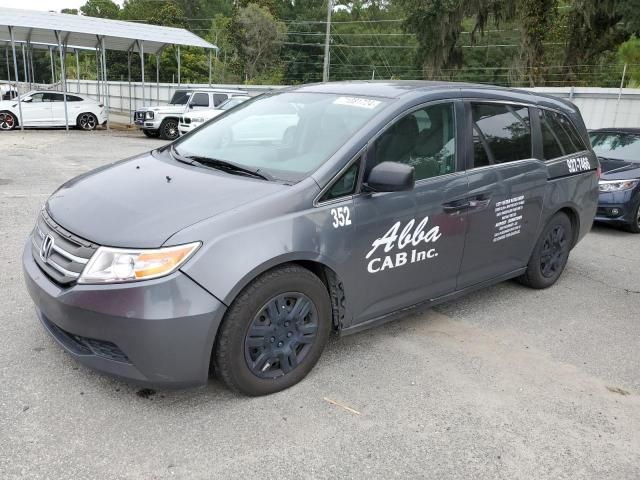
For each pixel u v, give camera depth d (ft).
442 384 11.18
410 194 11.60
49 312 9.29
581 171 16.83
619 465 9.09
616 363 12.64
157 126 63.72
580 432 9.91
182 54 191.42
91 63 181.98
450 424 9.86
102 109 71.87
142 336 8.63
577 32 91.91
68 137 59.98
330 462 8.67
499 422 10.03
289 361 10.42
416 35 100.17
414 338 13.17
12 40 61.52
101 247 8.84
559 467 8.95
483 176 13.26
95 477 8.02
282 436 9.20
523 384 11.41
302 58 209.97
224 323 9.34
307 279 10.16
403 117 11.74
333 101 12.57
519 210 14.48
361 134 11.03
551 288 17.37
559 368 12.21
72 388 10.11
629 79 81.61
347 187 10.69
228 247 9.07
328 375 11.21
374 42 204.95
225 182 10.52
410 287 12.23
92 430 9.03
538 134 15.35
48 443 8.65
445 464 8.82
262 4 203.51
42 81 166.40
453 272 13.16
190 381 9.18
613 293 17.30
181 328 8.75
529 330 14.11
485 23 96.27
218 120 14.24
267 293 9.62
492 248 14.03
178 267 8.70
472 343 13.12
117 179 11.21
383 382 11.09
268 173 10.84
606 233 25.58
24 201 25.13
